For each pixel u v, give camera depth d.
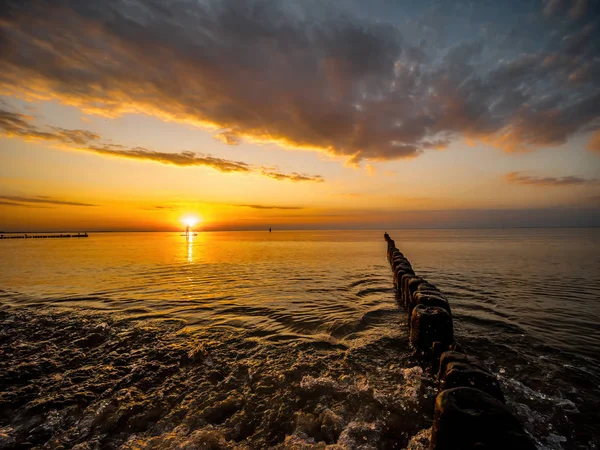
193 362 5.61
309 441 3.55
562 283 12.84
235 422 3.89
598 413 4.00
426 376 4.98
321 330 7.41
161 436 3.63
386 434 3.64
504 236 67.69
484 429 2.41
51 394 4.53
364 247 38.31
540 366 5.34
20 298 10.70
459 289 11.73
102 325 7.66
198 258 25.41
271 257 26.11
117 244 50.25
